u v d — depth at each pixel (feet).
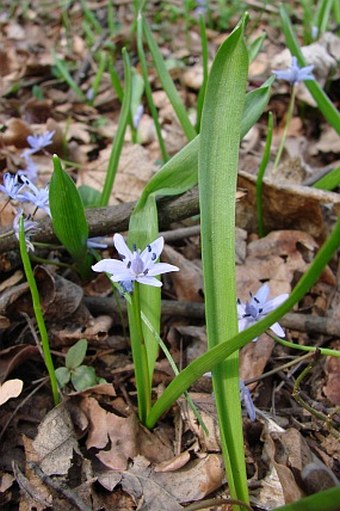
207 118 0.84
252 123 1.01
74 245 1.05
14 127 1.61
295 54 1.39
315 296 1.20
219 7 2.56
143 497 0.88
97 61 2.17
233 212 0.82
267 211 1.30
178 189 1.00
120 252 0.80
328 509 0.66
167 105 1.90
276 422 0.96
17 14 2.67
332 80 1.85
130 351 1.09
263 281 1.23
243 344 0.74
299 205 1.25
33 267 1.16
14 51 2.26
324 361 1.07
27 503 0.86
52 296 1.07
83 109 1.86
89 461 0.91
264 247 1.27
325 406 1.01
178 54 2.25
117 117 1.87
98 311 1.12
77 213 0.99
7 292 1.06
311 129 1.77
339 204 1.27
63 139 1.61
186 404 0.98
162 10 2.63
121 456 0.93
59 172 0.93
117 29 2.45
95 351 1.08
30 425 0.97
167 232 1.24
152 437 0.95
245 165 1.55
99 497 0.89
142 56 1.32
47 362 0.91
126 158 1.52
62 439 0.93
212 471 0.89
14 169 1.51
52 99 1.95
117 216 1.10
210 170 0.83
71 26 2.56
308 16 1.99
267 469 0.90
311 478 0.84
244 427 0.94
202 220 0.82
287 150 1.64
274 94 1.87
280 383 1.04
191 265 1.21
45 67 2.08
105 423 0.95
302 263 1.25
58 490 0.86
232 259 0.80
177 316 1.13
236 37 0.82
